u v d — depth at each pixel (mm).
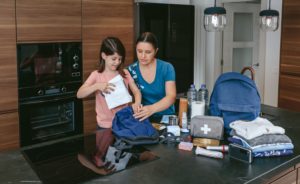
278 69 4137
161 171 1308
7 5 2658
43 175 1277
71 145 1623
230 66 5207
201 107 1870
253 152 1424
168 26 4000
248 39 5398
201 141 1629
